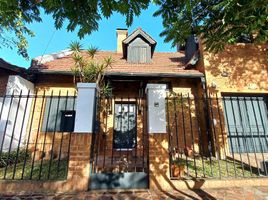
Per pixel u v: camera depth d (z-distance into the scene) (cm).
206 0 397
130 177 409
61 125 807
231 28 425
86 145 412
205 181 405
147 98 459
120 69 877
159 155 416
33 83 853
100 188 395
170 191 387
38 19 302
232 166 554
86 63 708
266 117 820
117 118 850
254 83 820
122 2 236
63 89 852
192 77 844
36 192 376
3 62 856
